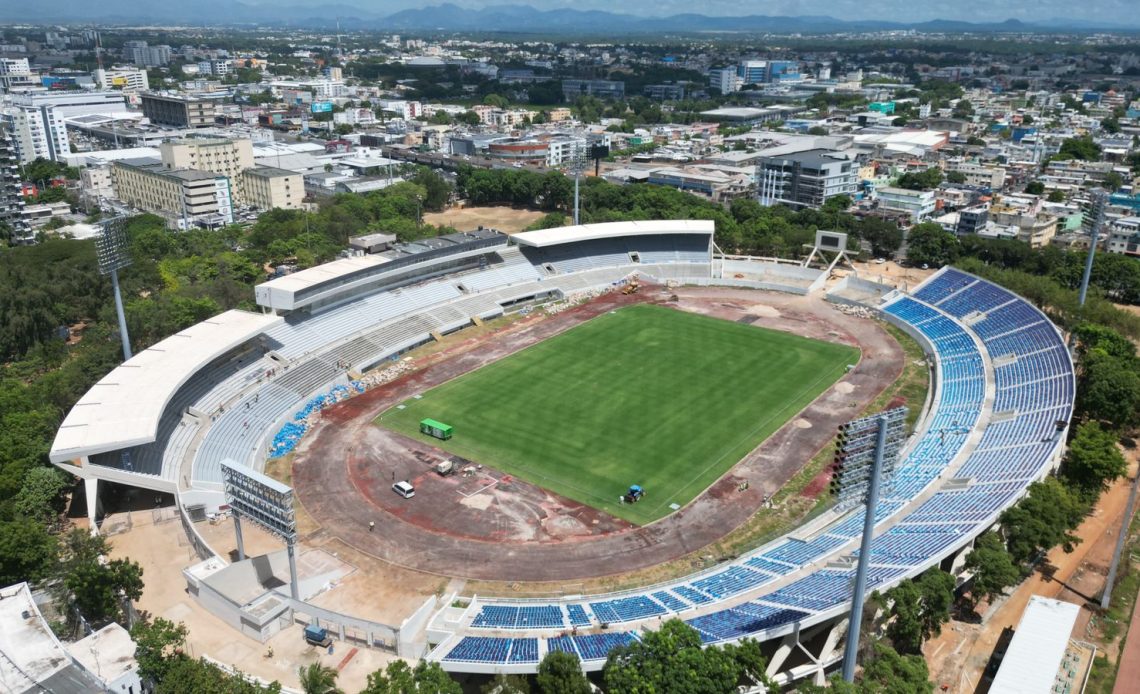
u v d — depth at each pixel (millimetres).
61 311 185125
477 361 170250
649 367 165625
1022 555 94000
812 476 123312
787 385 156625
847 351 174125
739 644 75375
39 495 108125
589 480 122562
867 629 80938
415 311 188750
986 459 117375
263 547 106375
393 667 72938
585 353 173750
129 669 77688
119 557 102938
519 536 109062
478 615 90812
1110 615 89750
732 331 186875
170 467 120625
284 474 125250
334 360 164125
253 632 87750
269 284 166250
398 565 103000
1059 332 156875
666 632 73250
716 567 101375
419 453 131250
